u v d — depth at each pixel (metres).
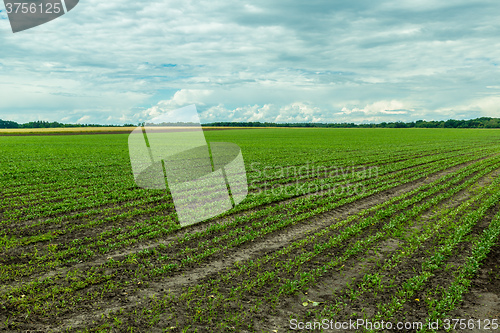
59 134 102.56
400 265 8.78
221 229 11.66
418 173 24.77
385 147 50.22
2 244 10.12
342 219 13.17
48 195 17.38
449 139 71.69
